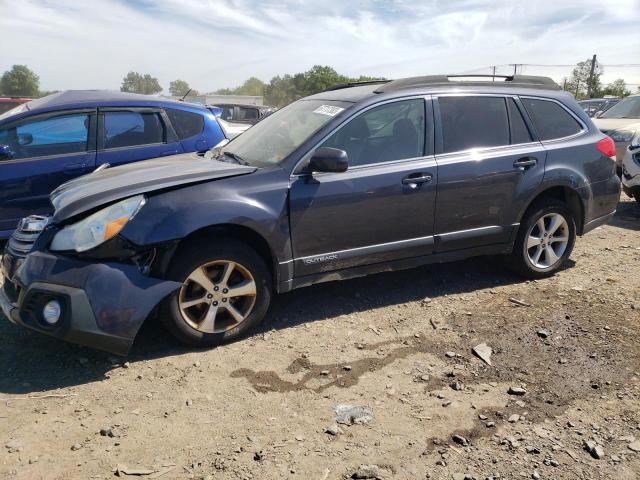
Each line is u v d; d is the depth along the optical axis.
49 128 6.09
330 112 4.35
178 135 6.70
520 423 3.00
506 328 4.13
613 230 6.99
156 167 4.23
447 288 4.93
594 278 5.14
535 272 5.05
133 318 3.46
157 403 3.22
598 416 3.04
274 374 3.54
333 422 3.03
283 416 3.09
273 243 3.91
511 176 4.70
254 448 2.82
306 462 2.71
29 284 3.40
